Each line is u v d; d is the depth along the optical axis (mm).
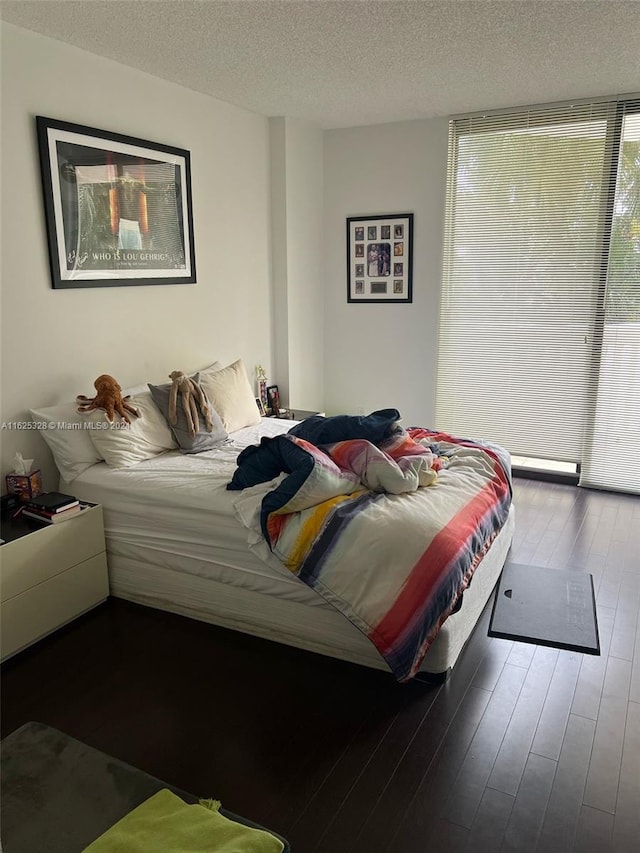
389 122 4578
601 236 4105
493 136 4297
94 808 1723
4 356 2906
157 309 3721
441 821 1774
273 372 4832
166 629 2756
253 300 4512
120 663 2514
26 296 2973
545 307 4355
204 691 2340
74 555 2752
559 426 4469
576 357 4324
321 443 2885
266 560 2504
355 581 2303
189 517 2723
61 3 2559
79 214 3154
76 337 3242
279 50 3104
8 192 2836
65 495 2873
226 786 1901
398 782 1910
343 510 2422
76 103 3092
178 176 3709
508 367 4551
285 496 2443
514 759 1997
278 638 2641
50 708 2252
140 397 3348
